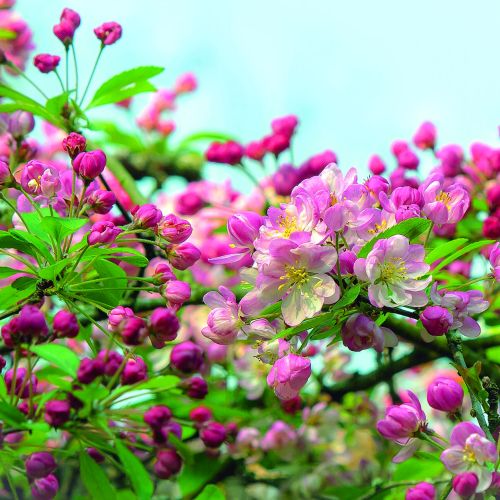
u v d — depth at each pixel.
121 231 0.92
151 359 1.10
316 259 0.84
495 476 0.83
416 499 0.88
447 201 0.89
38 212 0.91
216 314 0.87
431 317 0.85
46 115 1.02
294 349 0.86
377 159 1.11
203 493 0.96
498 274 0.88
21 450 0.91
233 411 1.01
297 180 1.13
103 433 0.89
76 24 1.03
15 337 0.88
